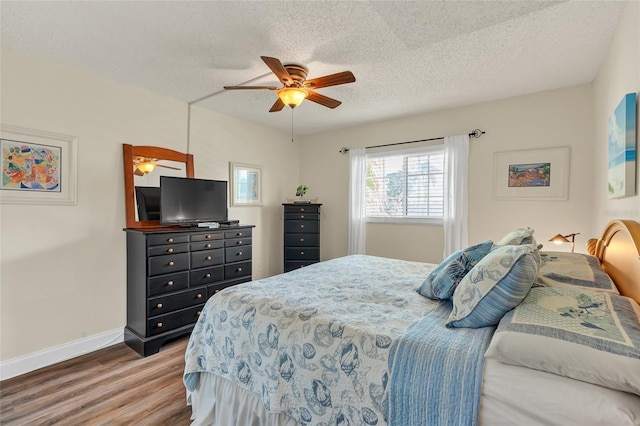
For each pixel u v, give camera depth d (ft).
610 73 7.11
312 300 5.73
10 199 7.58
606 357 2.93
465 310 4.43
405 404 3.66
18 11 5.97
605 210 7.70
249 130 13.89
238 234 11.23
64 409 6.25
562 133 9.88
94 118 8.99
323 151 15.70
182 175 11.20
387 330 4.40
